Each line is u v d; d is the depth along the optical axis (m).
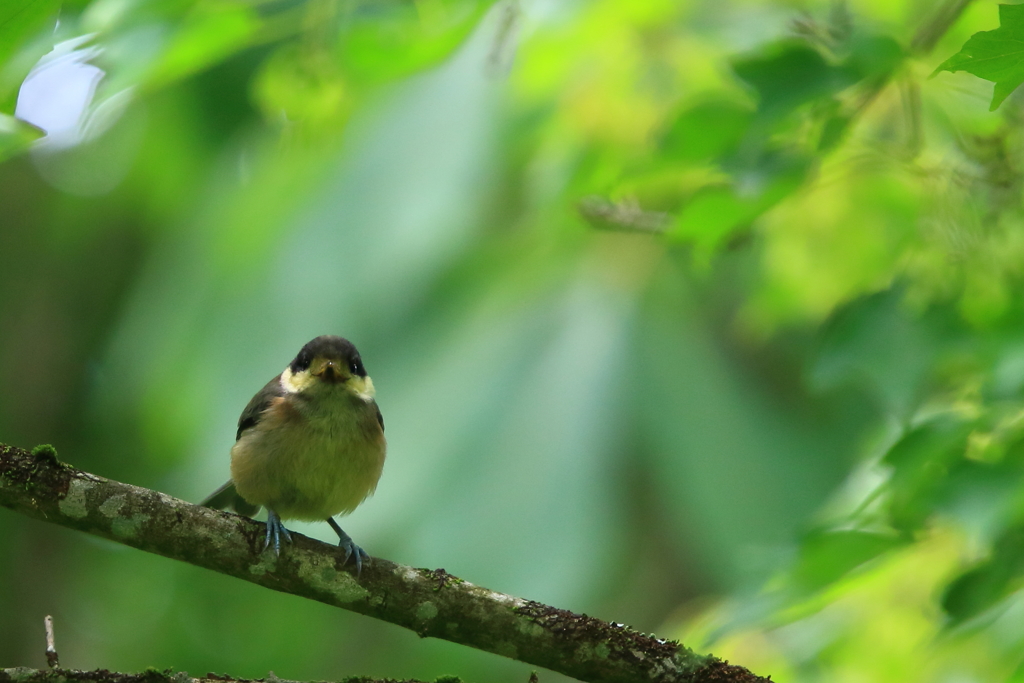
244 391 12.27
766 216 9.24
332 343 9.25
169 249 14.59
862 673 8.18
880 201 9.23
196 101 14.27
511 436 11.71
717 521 11.63
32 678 5.88
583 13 9.56
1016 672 6.71
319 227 12.34
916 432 6.48
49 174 17.45
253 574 6.60
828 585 6.64
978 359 6.73
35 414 17.42
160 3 7.21
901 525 6.54
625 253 12.42
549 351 12.09
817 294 9.84
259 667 16.41
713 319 12.57
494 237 12.54
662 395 11.95
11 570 16.89
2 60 6.04
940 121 8.39
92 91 7.48
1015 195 7.27
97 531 6.47
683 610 12.46
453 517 11.43
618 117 9.77
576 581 10.98
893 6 9.30
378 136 12.30
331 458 8.84
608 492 11.45
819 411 12.36
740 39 9.78
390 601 6.57
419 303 12.44
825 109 7.16
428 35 8.11
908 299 7.16
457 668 14.73
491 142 11.62
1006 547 6.44
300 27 8.33
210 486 12.12
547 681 14.64
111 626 17.00
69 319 17.94
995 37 4.70
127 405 15.56
